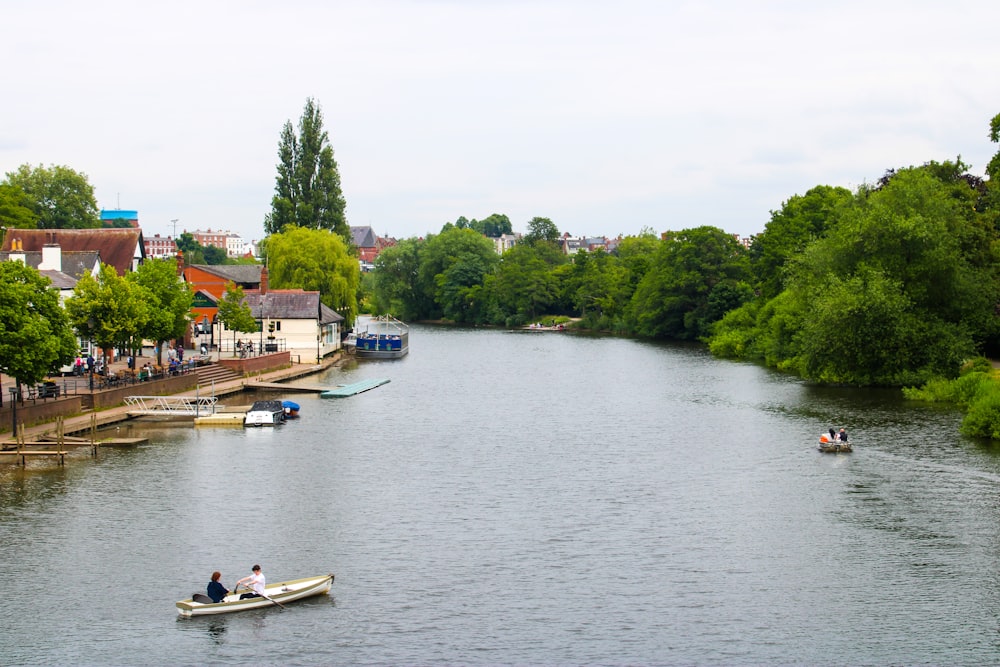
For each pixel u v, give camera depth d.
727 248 177.50
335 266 147.50
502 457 66.12
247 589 39.56
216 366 101.19
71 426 69.12
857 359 94.81
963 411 80.69
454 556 45.31
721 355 144.38
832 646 36.12
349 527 49.50
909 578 42.44
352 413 85.19
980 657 35.25
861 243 97.88
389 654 35.41
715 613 38.97
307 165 174.25
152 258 94.25
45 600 39.69
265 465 62.66
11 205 133.62
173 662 34.72
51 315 67.12
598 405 91.00
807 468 61.62
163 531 48.31
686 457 65.75
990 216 106.62
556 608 39.41
